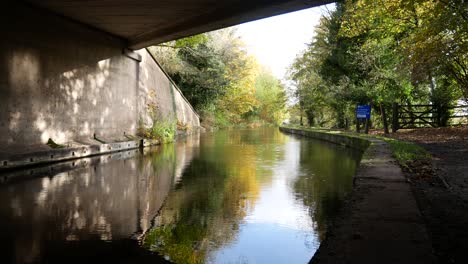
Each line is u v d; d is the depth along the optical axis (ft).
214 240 18.51
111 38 63.77
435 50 50.01
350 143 66.13
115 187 31.04
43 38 47.57
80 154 51.13
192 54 127.03
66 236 18.94
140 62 77.00
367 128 74.18
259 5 42.78
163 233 19.47
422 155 35.99
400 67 63.82
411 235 13.44
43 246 17.56
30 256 16.39
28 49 44.91
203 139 93.09
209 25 50.57
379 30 77.77
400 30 74.54
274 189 29.73
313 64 117.70
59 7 46.85
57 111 50.37
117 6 46.19
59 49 50.67
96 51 59.52
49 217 22.26
